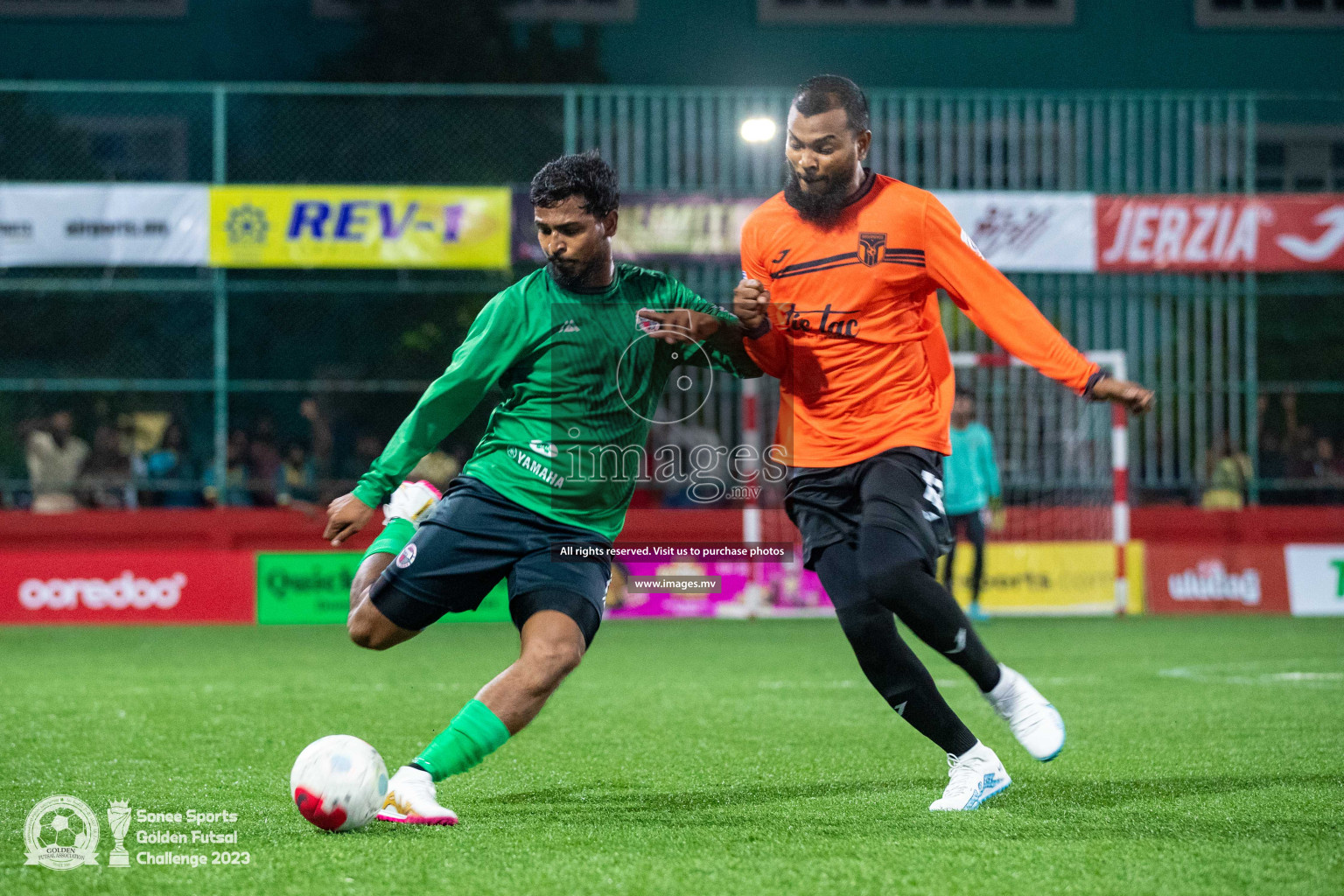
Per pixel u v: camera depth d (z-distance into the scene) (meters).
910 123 46.31
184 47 66.31
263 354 52.44
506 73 62.06
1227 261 45.03
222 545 46.41
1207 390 47.06
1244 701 24.05
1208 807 14.27
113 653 34.81
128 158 59.25
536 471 13.34
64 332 52.28
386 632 13.46
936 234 14.17
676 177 45.88
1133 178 46.94
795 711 23.11
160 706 23.75
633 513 38.53
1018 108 46.56
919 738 19.95
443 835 12.78
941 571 45.69
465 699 24.80
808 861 11.71
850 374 14.30
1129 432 47.22
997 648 35.09
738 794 15.21
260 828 13.20
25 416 50.09
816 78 14.35
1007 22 69.50
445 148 53.84
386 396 48.31
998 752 18.59
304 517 46.62
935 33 69.44
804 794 15.20
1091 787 15.55
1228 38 69.50
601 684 27.48
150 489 46.31
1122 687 26.34
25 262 43.06
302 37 66.50
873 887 10.84
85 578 44.78
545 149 53.75
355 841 12.52
